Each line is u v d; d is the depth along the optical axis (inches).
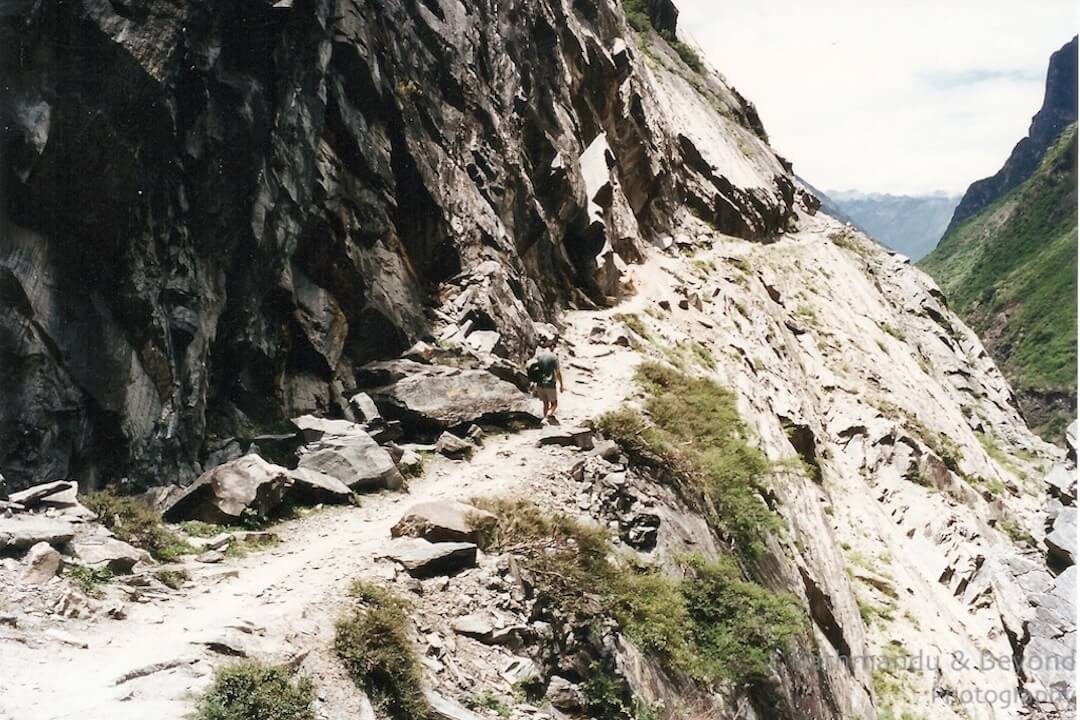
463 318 882.8
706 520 733.9
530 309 1039.0
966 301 6417.3
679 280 1477.6
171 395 584.7
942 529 1448.1
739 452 851.4
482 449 714.8
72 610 358.6
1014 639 1341.0
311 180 730.8
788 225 2568.9
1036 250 6058.1
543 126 1274.6
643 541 635.5
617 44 1726.1
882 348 2063.2
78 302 539.5
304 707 323.0
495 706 392.5
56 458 511.8
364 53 826.2
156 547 462.0
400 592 432.1
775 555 808.9
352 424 655.1
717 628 601.6
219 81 639.1
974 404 2503.7
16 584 363.6
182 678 314.2
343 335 750.5
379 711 350.3
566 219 1256.2
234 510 515.2
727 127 2610.7
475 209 999.6
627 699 463.8
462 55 1072.2
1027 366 4953.3
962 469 1857.8
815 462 1295.5
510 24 1247.5
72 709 281.9
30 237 521.7
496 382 794.8
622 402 877.2
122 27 563.2
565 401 874.1
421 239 903.1
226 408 642.2
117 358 549.0
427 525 496.7
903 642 1061.8
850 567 1165.7
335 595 410.0
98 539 430.0
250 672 318.7
